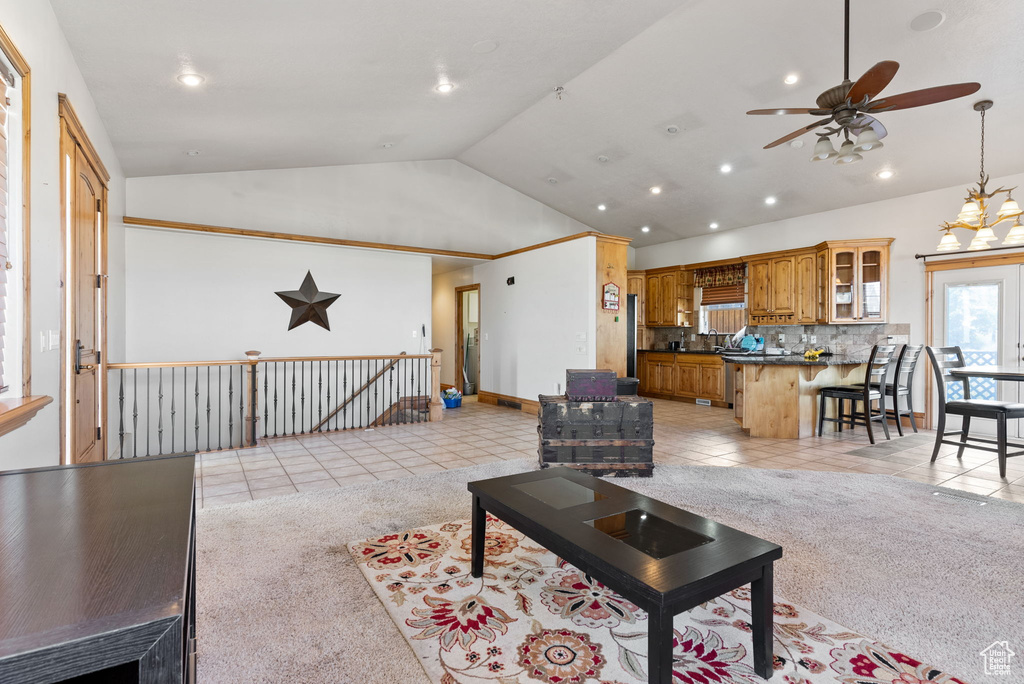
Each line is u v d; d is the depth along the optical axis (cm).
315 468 416
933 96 271
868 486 362
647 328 952
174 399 545
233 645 177
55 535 89
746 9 371
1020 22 345
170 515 100
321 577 228
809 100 462
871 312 625
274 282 631
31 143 214
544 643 180
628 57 449
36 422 220
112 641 62
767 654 159
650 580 136
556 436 384
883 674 162
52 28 244
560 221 873
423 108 485
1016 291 524
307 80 364
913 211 601
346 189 680
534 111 577
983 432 554
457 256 760
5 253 174
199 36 278
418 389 700
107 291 420
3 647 57
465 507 321
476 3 302
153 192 555
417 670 165
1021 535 274
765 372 545
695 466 419
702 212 755
